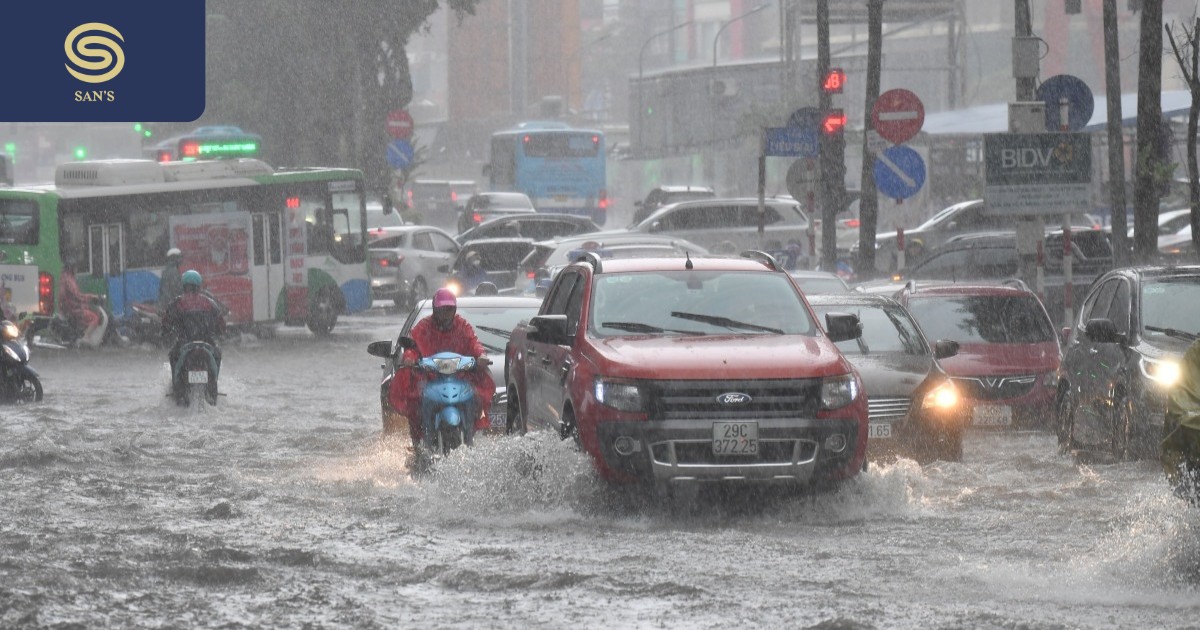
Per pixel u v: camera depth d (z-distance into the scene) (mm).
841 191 78375
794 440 26094
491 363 34125
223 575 20984
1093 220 108188
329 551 23281
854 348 36844
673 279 29922
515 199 151125
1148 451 31938
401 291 99625
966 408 40562
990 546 23672
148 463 35375
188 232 75938
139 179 74125
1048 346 42562
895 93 58719
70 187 73688
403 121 110250
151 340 73062
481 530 25531
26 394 50531
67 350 71562
